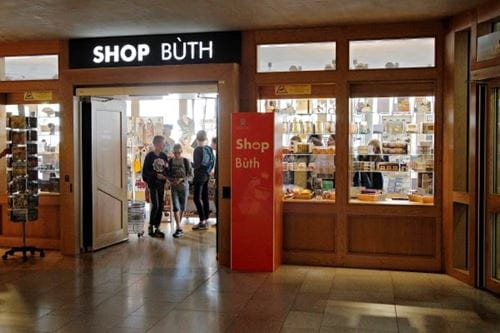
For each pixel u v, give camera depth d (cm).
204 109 1099
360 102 664
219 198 664
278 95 677
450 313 483
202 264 668
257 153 624
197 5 550
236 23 630
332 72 651
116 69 694
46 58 746
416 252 643
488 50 539
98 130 753
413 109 655
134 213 863
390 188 667
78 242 733
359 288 562
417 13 586
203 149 900
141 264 669
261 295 537
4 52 742
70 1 534
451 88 606
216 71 660
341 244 659
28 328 446
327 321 461
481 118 557
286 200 674
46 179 768
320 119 680
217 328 444
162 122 1098
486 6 539
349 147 658
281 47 667
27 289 562
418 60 633
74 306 505
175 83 682
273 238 628
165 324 454
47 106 768
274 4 548
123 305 507
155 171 847
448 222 618
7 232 783
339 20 618
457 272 601
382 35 636
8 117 718
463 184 603
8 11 571
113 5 548
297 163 688
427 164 650
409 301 518
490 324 454
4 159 779
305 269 646
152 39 688
